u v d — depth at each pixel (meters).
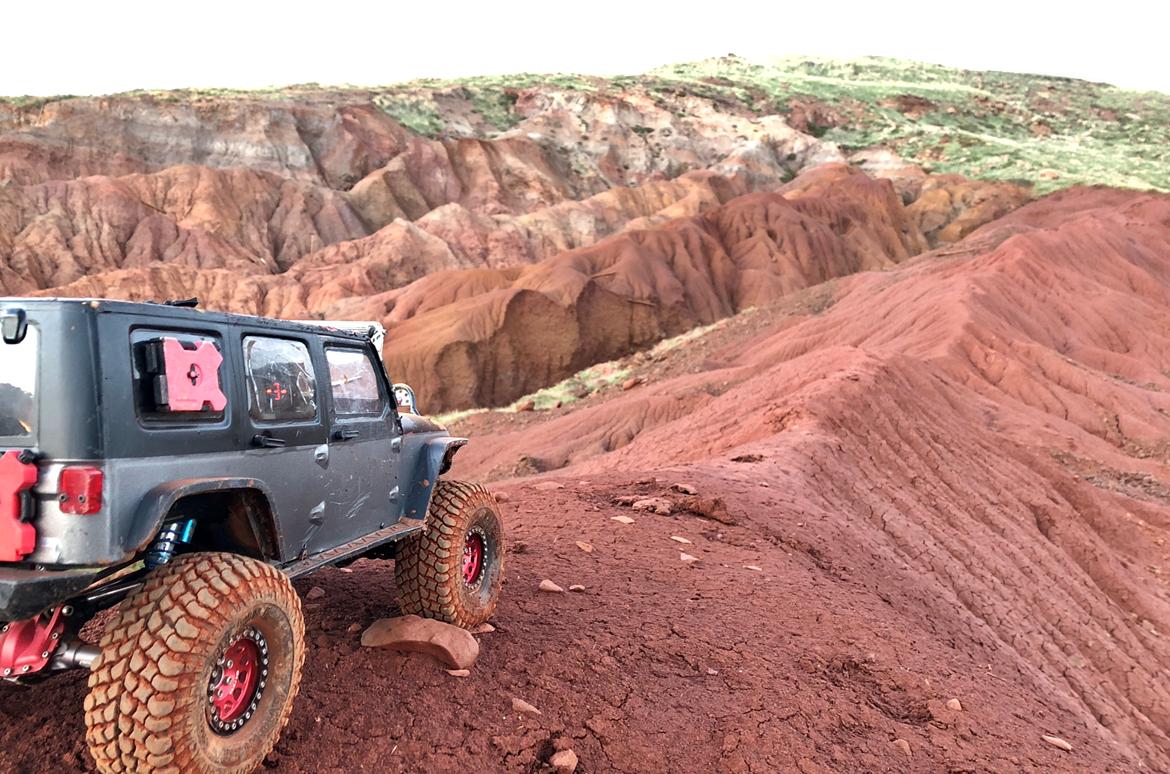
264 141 125.50
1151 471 35.59
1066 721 7.43
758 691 5.52
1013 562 21.00
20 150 109.25
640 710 4.89
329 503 4.33
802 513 11.81
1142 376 49.53
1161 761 14.30
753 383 33.22
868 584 10.20
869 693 6.22
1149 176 160.12
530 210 139.00
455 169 140.62
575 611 6.26
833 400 22.59
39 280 90.62
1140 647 21.39
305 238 111.38
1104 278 63.03
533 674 4.98
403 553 5.15
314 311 89.25
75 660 3.21
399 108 160.75
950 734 5.92
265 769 3.65
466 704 4.46
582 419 42.69
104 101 118.69
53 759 3.60
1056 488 30.11
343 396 4.60
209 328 3.64
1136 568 27.34
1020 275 58.19
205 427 3.52
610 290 85.50
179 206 107.25
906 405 27.47
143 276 89.94
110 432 3.08
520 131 163.12
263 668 3.48
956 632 10.48
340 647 4.75
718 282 102.69
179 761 3.01
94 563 3.00
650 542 8.75
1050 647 16.02
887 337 49.84
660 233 104.69
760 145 173.75
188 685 3.02
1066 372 44.31
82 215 99.06
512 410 57.53
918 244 134.62
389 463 4.92
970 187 150.62
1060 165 167.12
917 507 19.50
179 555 3.49
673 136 176.38
